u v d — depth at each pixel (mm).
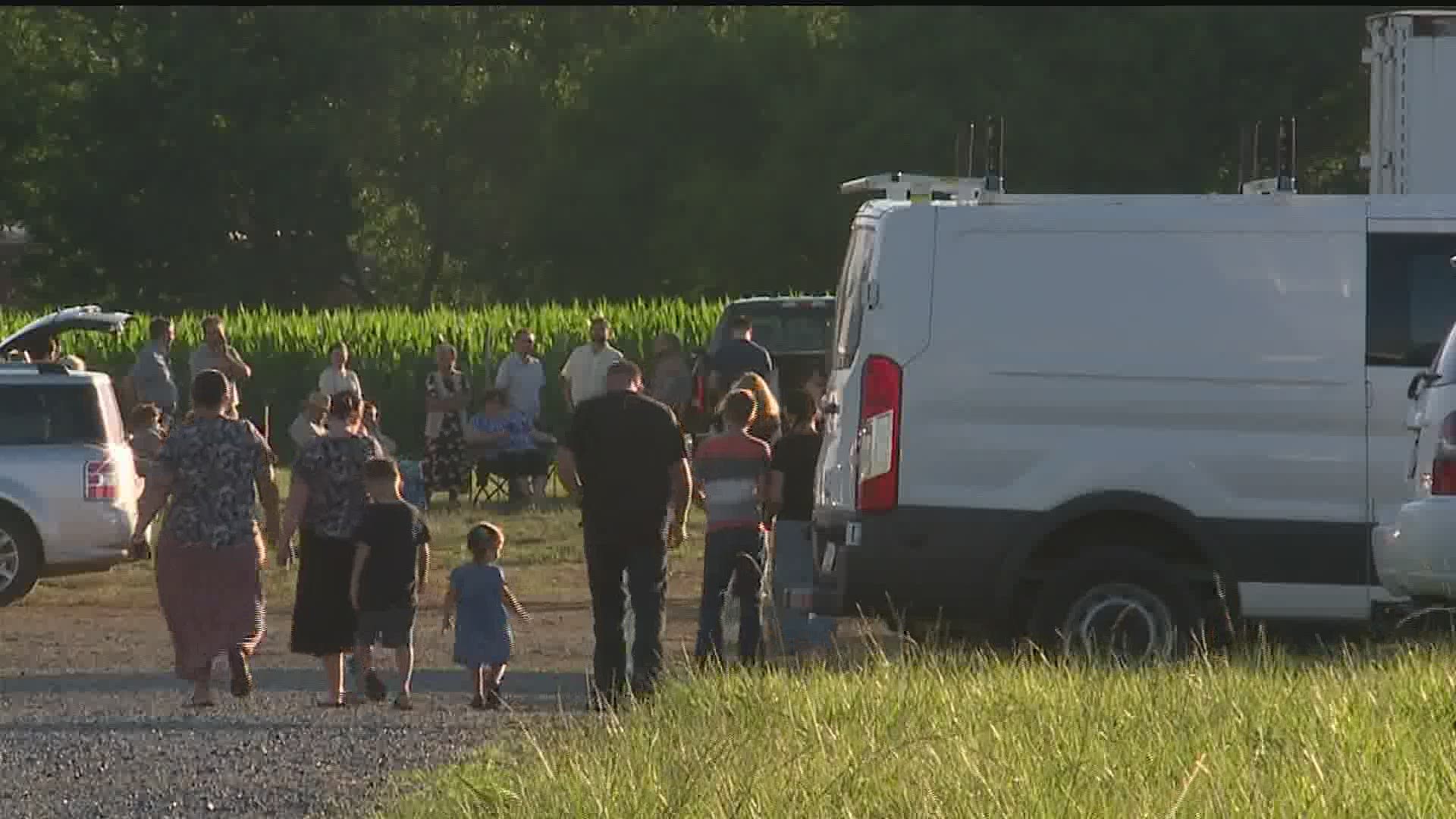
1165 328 48625
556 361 154500
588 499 47188
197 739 43156
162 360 101750
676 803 30234
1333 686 39438
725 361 94062
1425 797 29250
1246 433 48469
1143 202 48781
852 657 50125
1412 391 45906
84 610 73625
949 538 48656
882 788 30891
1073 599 48750
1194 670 42500
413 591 49594
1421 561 43250
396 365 155625
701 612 52250
